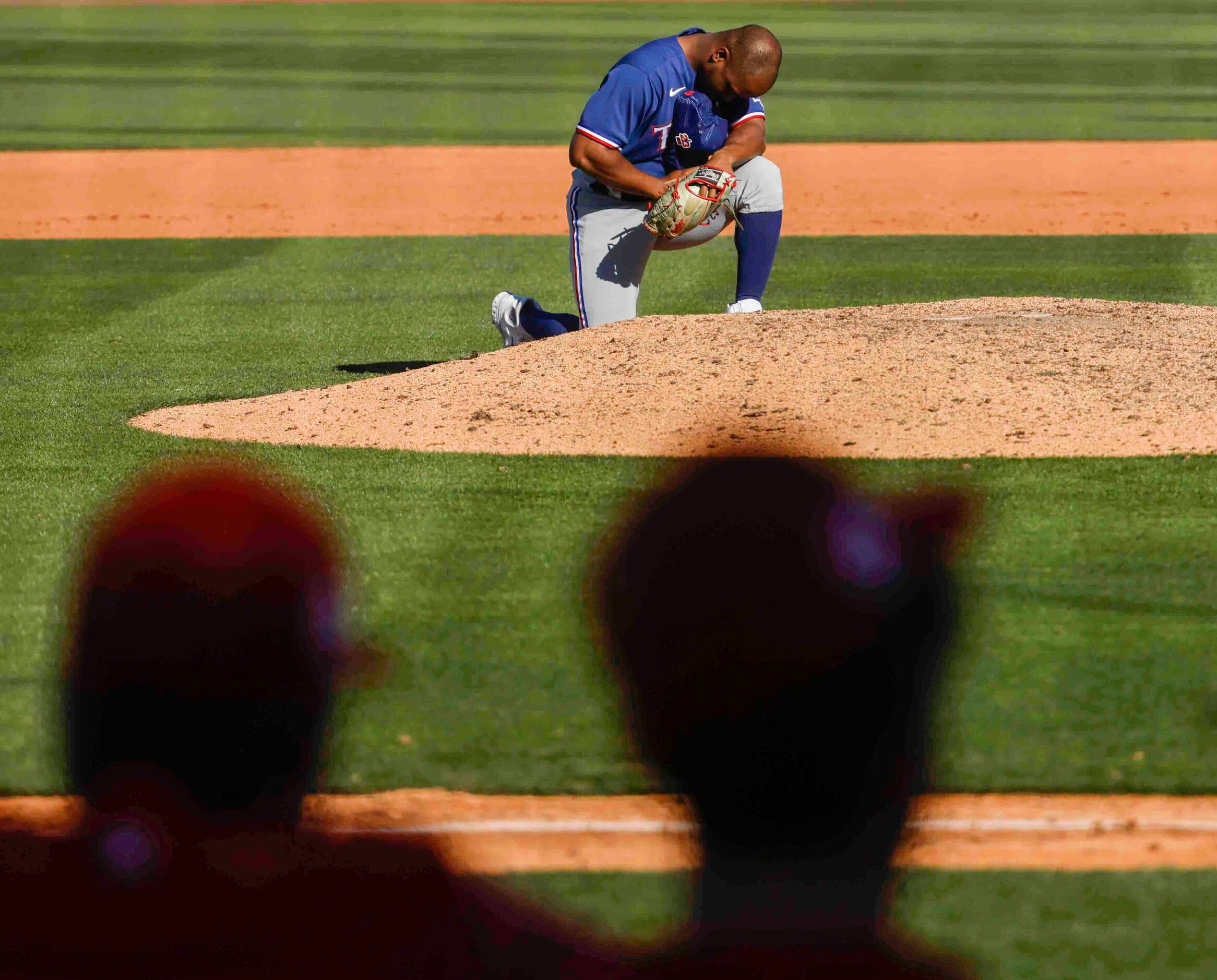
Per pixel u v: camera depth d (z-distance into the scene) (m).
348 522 16.69
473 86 89.50
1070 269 40.69
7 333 31.98
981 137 69.75
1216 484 17.55
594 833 9.75
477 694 12.03
